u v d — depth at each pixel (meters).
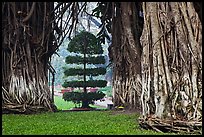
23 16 13.09
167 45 8.33
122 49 13.83
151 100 8.23
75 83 18.59
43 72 13.61
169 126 7.68
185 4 8.45
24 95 12.80
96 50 18.59
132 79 13.37
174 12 8.40
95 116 11.12
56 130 7.78
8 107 12.37
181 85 7.98
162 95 7.97
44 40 13.70
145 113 8.25
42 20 13.71
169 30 8.36
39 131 7.65
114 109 14.12
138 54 13.08
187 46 8.12
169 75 8.09
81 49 18.55
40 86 13.29
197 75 7.92
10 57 13.06
